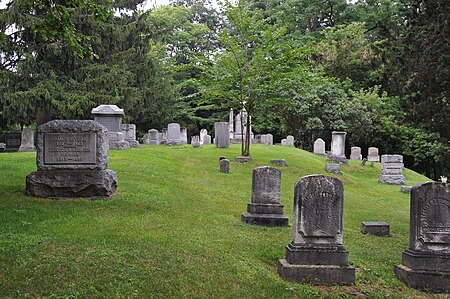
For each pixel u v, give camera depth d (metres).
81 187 11.70
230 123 36.47
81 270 6.73
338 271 7.35
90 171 11.91
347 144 44.28
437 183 7.68
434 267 7.54
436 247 7.63
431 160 42.16
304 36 43.22
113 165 17.03
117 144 23.66
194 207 12.48
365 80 41.94
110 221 9.76
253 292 6.60
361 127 37.19
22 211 10.05
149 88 37.59
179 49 51.53
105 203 11.41
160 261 7.36
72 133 11.89
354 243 10.21
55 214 10.10
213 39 53.34
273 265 8.04
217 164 21.00
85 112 30.97
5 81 27.92
